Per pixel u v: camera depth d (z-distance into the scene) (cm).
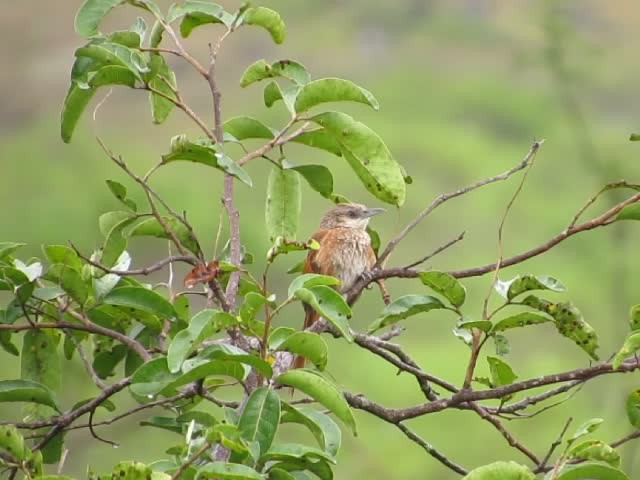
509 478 495
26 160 3553
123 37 625
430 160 3259
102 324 674
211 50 623
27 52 4575
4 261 629
